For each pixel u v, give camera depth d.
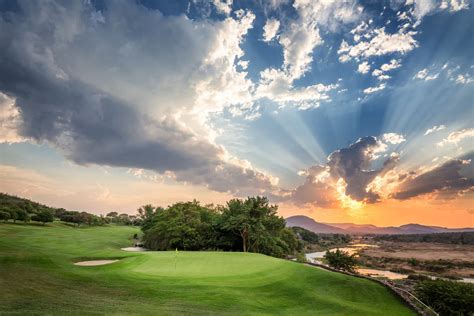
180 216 81.94
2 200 156.50
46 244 61.31
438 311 31.62
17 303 12.71
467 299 30.53
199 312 15.34
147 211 111.88
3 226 93.44
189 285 21.69
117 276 22.36
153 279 22.88
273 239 73.88
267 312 17.84
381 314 19.80
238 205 75.56
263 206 73.69
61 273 20.39
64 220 149.62
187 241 73.88
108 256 43.06
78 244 66.62
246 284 23.80
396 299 22.86
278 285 24.25
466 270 101.19
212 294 19.67
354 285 25.08
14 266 20.50
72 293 15.96
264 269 29.78
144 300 16.69
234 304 18.30
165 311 14.55
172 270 28.75
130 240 98.00
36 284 16.69
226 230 74.12
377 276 85.75
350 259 61.97
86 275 21.11
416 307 20.98
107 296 16.47
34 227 101.44
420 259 135.12
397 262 122.81
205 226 77.69
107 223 177.00
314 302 21.16
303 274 28.00
